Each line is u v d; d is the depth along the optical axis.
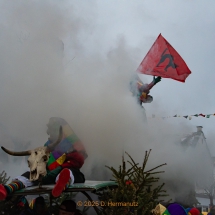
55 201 5.08
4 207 4.59
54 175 4.30
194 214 5.03
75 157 4.51
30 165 3.90
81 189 3.96
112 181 4.73
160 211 4.38
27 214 4.58
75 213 4.34
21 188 4.05
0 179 5.39
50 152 4.19
